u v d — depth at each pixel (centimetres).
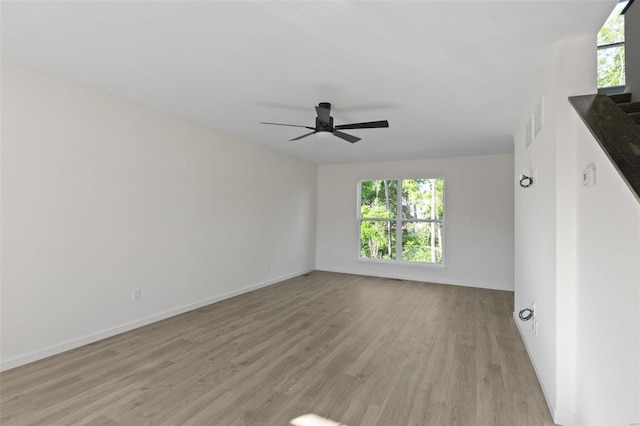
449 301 475
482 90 289
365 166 677
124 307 336
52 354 278
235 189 484
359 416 202
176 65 251
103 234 316
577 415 188
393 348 305
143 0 173
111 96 320
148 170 358
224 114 371
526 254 313
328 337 331
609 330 143
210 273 443
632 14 297
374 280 618
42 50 230
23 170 260
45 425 188
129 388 229
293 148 548
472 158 588
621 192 130
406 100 316
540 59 230
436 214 622
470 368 266
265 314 404
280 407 210
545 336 231
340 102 323
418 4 173
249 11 181
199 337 326
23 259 261
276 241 584
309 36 207
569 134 199
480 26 193
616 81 367
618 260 134
